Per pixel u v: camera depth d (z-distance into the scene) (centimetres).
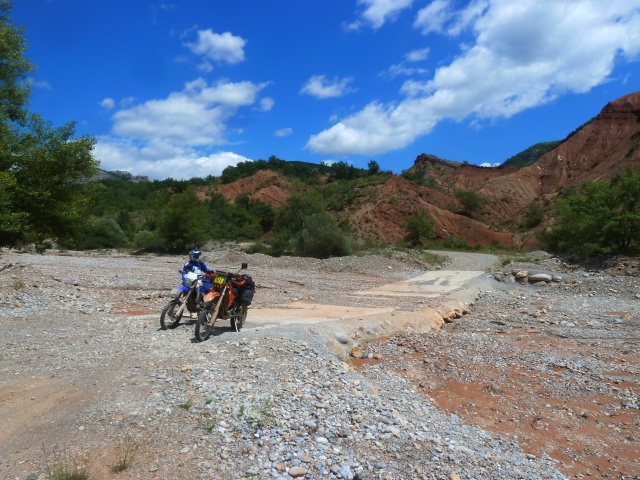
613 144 11675
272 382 605
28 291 1253
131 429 451
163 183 12800
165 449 423
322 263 3016
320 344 824
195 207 5034
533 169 12112
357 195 8381
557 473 529
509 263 3003
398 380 826
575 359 981
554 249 3422
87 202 1838
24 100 1698
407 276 2648
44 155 1616
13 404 508
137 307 1263
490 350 1044
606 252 2570
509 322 1432
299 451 444
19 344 771
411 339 1114
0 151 1500
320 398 574
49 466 382
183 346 766
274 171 12988
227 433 460
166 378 592
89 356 693
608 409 738
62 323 968
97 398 521
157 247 5075
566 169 11806
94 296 1346
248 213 7931
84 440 428
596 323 1373
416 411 655
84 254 4362
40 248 1883
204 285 887
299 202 4594
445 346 1067
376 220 7700
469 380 859
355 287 2086
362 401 600
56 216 1705
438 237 7844
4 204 1436
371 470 432
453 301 1631
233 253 3384
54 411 491
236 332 892
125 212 8025
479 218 9719
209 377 604
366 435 498
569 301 1802
